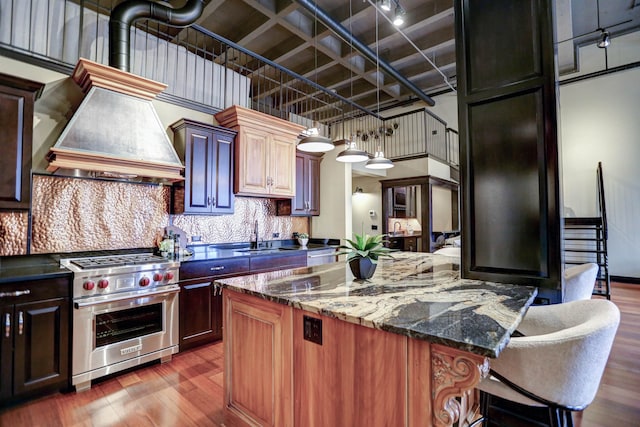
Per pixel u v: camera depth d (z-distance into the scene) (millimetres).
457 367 971
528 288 1643
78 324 2240
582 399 1117
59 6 2799
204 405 2061
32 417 1923
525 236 1725
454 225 8016
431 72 6578
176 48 3582
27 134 2297
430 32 5383
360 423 1207
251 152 3771
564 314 1476
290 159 4250
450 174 7793
